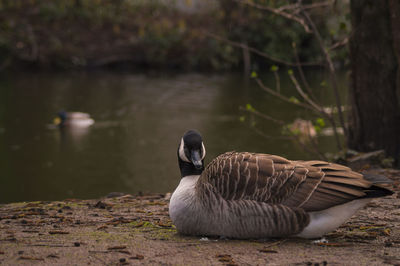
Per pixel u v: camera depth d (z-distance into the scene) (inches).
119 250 168.1
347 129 377.1
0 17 1296.8
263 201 170.2
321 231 171.2
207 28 1323.8
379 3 340.8
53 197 439.2
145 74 1152.8
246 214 170.7
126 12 1440.7
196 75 1126.4
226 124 691.4
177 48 1256.8
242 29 1176.8
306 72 973.2
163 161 554.3
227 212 172.7
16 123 715.4
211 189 175.8
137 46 1266.0
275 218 168.4
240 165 175.8
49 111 782.5
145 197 271.3
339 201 165.0
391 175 289.9
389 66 343.9
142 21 1397.6
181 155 197.3
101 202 247.8
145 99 867.4
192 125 698.2
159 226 205.6
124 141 634.8
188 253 165.2
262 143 595.2
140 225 207.0
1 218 219.1
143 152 589.3
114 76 1123.3
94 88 968.9
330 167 174.6
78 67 1205.7
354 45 354.0
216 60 1200.8
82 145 621.0
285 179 170.4
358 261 155.1
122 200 264.1
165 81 1043.3
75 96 891.4
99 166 538.6
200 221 178.2
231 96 861.8
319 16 514.3
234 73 1140.5
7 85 990.4
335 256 160.4
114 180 488.4
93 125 713.6
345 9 403.9
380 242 177.5
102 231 196.9
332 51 412.8
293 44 418.0
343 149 382.6
